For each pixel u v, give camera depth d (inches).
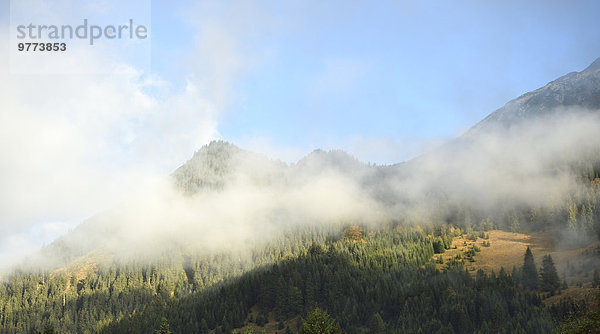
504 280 6702.8
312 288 7135.8
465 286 6471.5
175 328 7032.5
